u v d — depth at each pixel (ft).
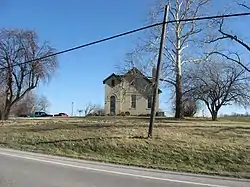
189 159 62.80
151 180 38.40
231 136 81.20
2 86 141.49
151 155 65.72
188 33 128.88
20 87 141.08
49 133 89.40
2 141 84.12
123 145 71.67
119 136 79.46
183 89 151.12
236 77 149.38
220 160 61.72
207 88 147.74
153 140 74.95
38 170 43.16
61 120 129.80
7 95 142.00
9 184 34.19
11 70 138.00
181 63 130.82
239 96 150.41
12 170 42.75
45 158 56.13
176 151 66.85
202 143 72.33
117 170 45.24
